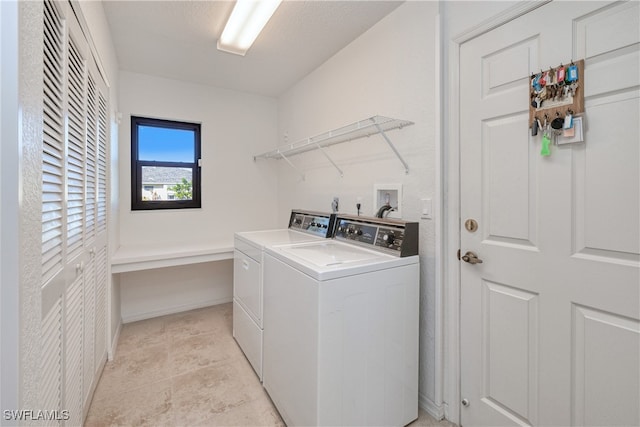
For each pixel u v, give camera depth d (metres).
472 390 1.49
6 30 0.58
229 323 2.78
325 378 1.26
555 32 1.15
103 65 1.83
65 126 1.07
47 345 0.91
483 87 1.40
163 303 2.99
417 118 1.70
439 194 1.57
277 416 1.62
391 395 1.48
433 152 1.61
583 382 1.11
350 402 1.34
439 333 1.58
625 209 1.00
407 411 1.55
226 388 1.83
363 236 1.81
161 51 2.39
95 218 1.64
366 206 2.11
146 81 2.84
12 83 0.59
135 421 1.56
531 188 1.24
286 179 3.34
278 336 1.62
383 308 1.44
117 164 2.53
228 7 1.84
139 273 2.87
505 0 1.29
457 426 1.54
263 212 3.50
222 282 3.30
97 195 1.68
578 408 1.12
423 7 1.66
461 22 1.48
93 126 1.60
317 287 1.26
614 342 1.03
